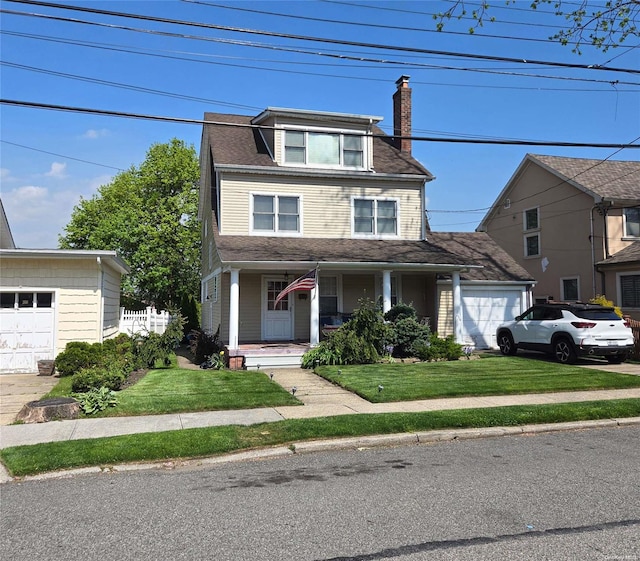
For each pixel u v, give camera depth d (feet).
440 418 27.22
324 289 62.08
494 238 100.22
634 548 12.88
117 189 127.95
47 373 44.73
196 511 15.88
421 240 64.54
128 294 128.36
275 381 40.75
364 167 63.16
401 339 53.11
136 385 37.09
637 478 18.67
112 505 16.55
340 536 13.82
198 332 63.36
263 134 65.05
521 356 55.21
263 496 17.22
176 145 125.49
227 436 24.20
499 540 13.41
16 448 22.50
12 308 46.80
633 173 82.38
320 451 23.38
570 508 15.65
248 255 51.52
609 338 47.47
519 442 24.68
